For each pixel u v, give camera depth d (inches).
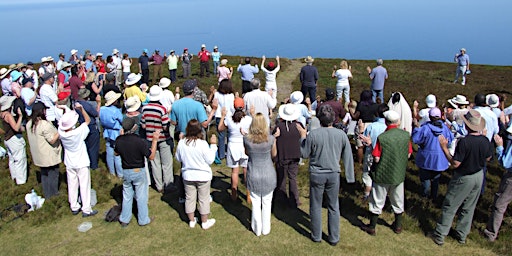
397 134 241.8
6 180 363.6
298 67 1099.3
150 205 308.2
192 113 308.2
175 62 850.8
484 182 319.0
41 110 297.9
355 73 1013.2
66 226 280.1
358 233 264.4
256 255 239.8
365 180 305.0
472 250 244.7
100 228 275.4
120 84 794.8
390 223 277.4
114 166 363.3
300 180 353.1
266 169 249.3
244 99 354.6
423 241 255.0
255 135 243.8
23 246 256.8
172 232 267.1
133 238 261.1
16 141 343.6
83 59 761.6
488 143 232.8
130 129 261.4
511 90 791.1
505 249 243.8
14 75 552.4
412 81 904.3
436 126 285.6
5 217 295.0
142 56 802.8
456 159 232.7
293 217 286.7
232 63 1160.8
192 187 263.9
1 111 360.8
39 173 379.9
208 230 269.1
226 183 349.1
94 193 317.4
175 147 438.9
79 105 334.6
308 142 235.9
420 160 297.0
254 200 254.5
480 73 1018.7
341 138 236.4
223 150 401.1
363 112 351.6
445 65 1149.1
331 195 241.6
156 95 311.3
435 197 307.9
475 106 326.6
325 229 268.8
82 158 285.9
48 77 398.6
